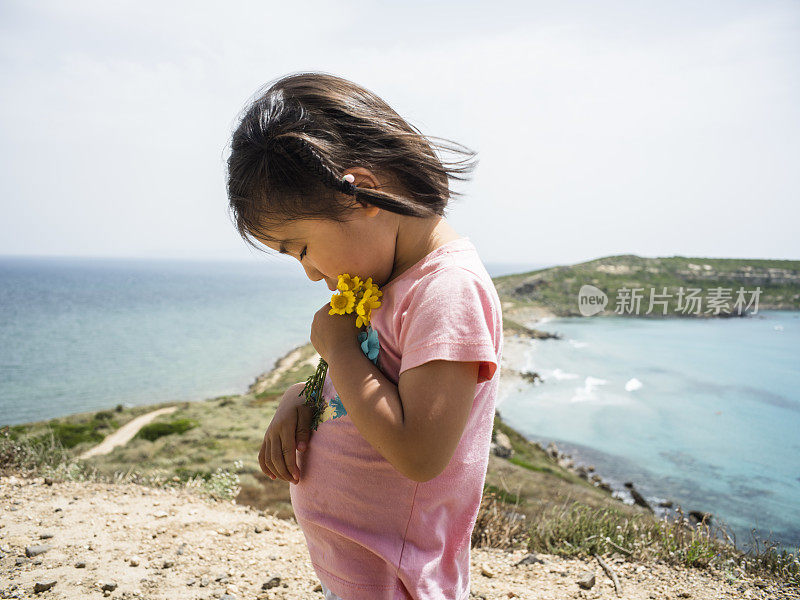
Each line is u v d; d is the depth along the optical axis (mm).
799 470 18969
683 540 3910
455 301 910
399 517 1033
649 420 26641
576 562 3615
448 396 872
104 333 78812
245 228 1008
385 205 910
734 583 3266
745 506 15438
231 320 96125
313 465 1147
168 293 156000
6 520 3600
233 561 3215
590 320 60688
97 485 4719
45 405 40781
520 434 24484
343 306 990
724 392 31719
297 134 896
